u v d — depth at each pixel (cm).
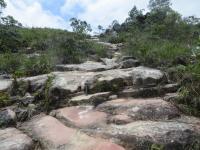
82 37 927
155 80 495
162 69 568
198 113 404
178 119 380
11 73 696
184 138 316
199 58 552
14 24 1096
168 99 440
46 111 456
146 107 400
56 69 684
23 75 641
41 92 500
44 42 975
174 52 628
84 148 308
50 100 471
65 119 401
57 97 481
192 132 329
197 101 414
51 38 962
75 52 791
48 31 1308
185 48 659
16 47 980
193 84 451
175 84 485
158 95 469
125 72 548
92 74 562
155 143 306
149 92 471
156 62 604
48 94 482
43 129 375
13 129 389
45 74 628
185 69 509
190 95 432
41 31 1304
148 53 643
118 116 382
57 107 464
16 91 533
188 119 382
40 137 353
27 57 779
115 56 842
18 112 439
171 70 533
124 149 300
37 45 965
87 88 495
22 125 409
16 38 1024
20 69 670
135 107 404
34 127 389
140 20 1429
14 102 491
